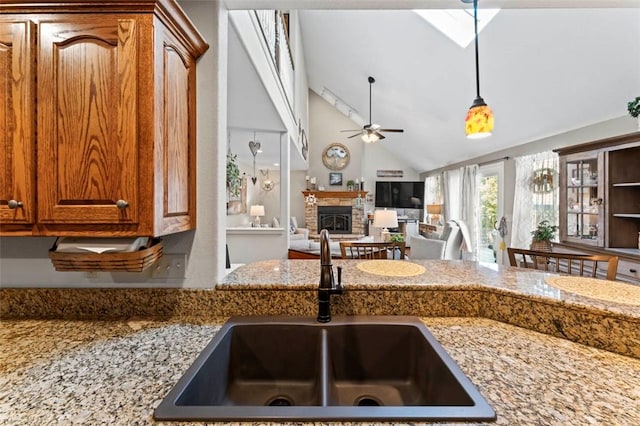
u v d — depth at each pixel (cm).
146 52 91
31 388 73
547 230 367
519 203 470
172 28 102
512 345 96
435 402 89
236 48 204
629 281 253
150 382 76
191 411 64
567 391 72
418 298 121
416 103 563
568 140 396
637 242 275
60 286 123
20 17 93
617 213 277
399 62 480
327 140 975
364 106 743
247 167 913
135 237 97
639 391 72
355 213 945
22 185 92
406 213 961
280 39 378
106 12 92
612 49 262
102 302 122
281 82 368
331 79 734
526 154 475
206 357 88
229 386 104
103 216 92
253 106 330
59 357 88
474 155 627
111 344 97
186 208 117
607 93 305
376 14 418
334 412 64
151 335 103
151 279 124
